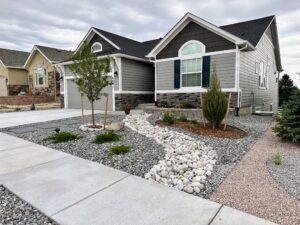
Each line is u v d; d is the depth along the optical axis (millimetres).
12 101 16875
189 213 2285
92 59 6480
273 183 2980
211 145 4980
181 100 11016
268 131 6484
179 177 3256
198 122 7598
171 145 5008
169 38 11023
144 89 14406
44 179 3189
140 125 7418
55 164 3836
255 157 4117
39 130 6984
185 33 10633
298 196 2619
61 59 18797
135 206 2432
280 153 4348
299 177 3168
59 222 2172
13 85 20875
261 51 12828
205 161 3859
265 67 14078
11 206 2488
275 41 15438
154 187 2908
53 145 5145
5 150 4773
